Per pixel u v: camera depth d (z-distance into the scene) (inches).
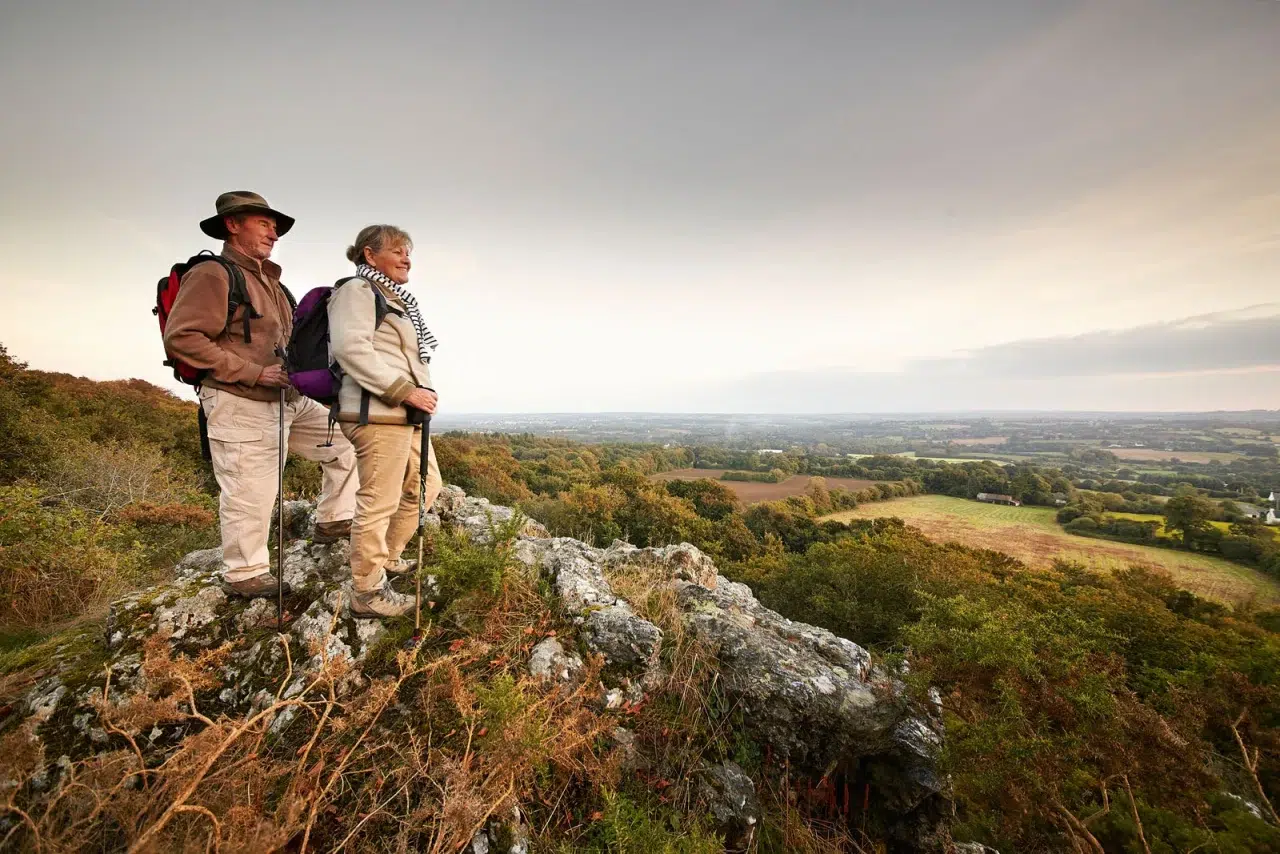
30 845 54.7
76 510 243.0
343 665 77.4
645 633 104.3
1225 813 105.6
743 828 85.0
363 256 94.2
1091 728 100.4
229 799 61.9
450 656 90.0
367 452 88.7
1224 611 870.4
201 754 58.9
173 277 97.3
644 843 70.2
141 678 84.8
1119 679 107.9
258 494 101.3
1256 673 309.1
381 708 77.6
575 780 80.7
